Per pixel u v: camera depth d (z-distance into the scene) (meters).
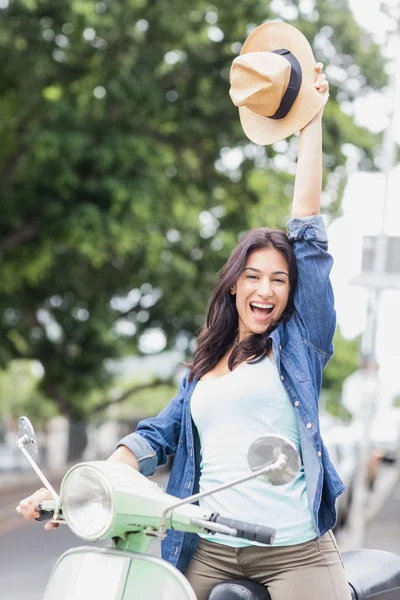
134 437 4.08
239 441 3.98
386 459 17.55
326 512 4.01
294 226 4.19
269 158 22.11
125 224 19.72
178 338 30.27
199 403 4.06
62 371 31.84
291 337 4.13
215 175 22.27
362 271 11.79
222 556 4.05
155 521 3.45
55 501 3.67
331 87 21.03
